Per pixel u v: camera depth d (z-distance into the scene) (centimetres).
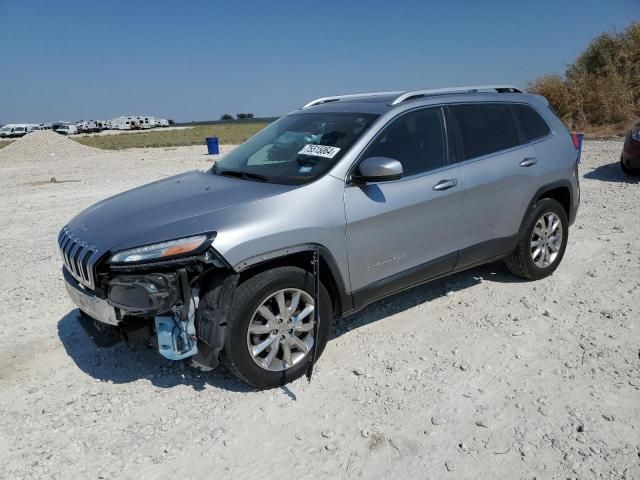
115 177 1631
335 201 401
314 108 523
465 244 491
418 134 462
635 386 374
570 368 400
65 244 407
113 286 352
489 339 450
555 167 552
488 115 518
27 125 9319
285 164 442
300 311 396
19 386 403
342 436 335
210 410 366
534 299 525
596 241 704
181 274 350
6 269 678
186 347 360
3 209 1107
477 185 484
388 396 374
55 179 1611
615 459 307
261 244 363
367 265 425
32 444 337
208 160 2155
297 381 396
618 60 2634
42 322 512
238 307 360
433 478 299
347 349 441
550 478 296
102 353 447
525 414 350
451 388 381
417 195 443
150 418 359
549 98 2509
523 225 538
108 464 318
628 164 1126
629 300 512
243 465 314
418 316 498
